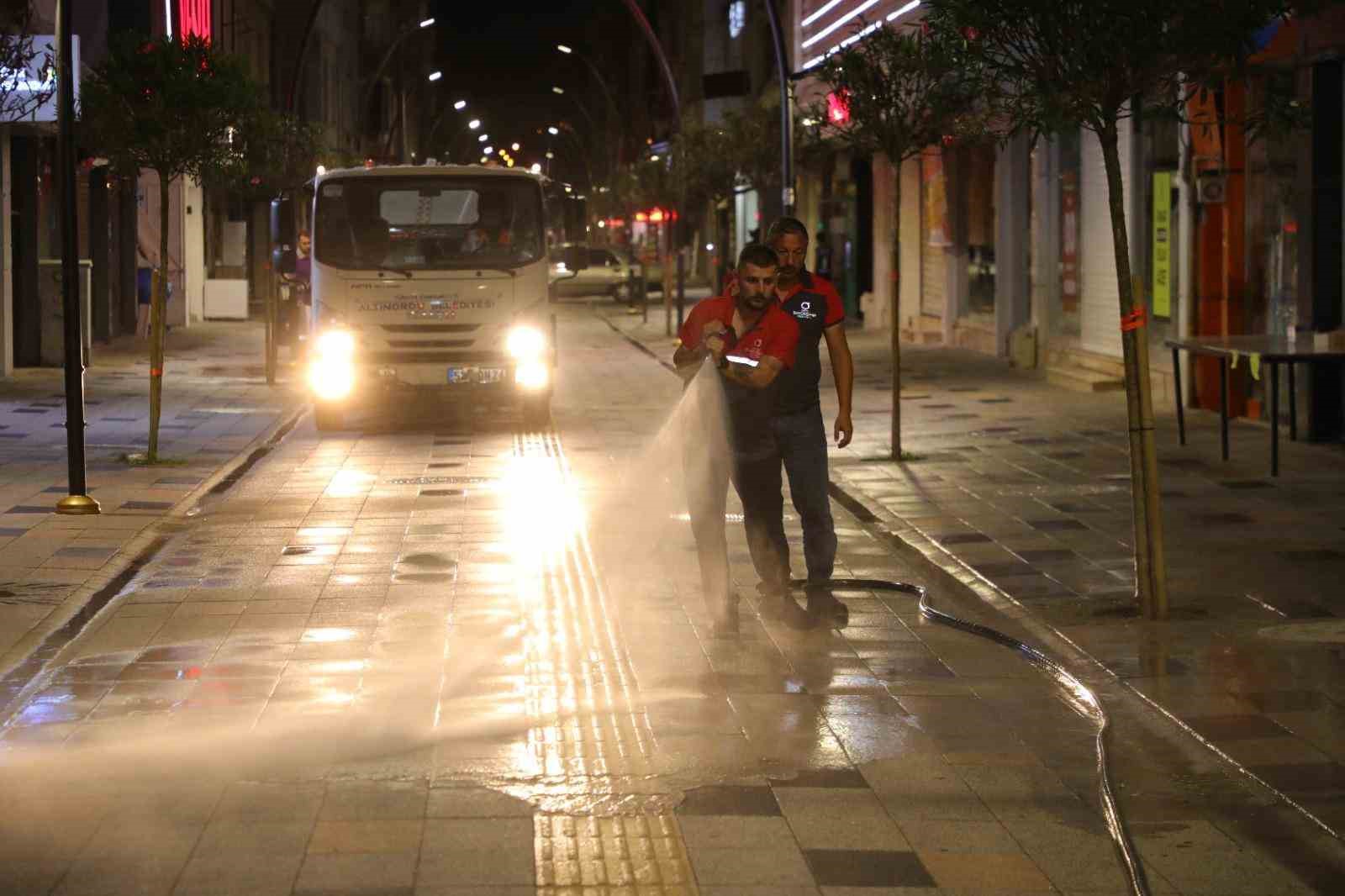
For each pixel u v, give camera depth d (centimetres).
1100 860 566
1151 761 676
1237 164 1862
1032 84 966
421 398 1950
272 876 547
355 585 1044
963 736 714
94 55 2970
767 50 5425
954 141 1606
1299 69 1659
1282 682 779
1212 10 909
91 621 944
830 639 902
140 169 1903
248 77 1941
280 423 2003
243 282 4269
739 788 643
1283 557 1073
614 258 6844
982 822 604
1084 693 772
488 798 629
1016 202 2817
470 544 1189
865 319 3966
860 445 1720
